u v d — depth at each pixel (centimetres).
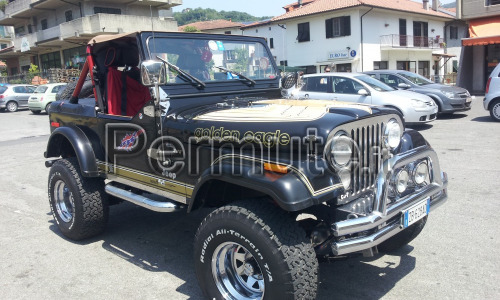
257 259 265
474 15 1966
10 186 702
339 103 334
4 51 3756
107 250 427
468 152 775
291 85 438
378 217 266
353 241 260
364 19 2909
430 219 469
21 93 2228
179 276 369
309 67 3200
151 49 355
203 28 4566
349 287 340
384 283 343
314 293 263
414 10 3188
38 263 402
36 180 738
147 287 352
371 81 1048
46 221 523
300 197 250
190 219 509
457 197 534
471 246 400
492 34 1884
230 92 394
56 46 3272
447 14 3803
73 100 467
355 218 265
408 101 998
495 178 604
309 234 284
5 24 3816
